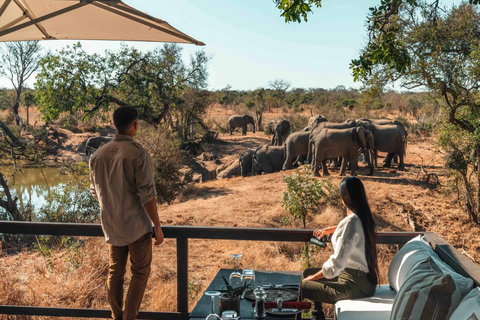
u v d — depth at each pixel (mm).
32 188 27859
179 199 18656
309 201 10953
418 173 17938
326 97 66375
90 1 2494
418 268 2766
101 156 3283
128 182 3260
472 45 11203
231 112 67062
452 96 12453
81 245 8117
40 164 30250
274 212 14086
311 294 3215
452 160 13023
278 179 19875
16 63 46531
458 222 12906
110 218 3320
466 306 2213
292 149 22969
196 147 35781
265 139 41344
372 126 20266
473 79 11039
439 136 13188
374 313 2975
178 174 20984
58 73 26531
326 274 3104
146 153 3285
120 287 3488
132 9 2684
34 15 3133
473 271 2602
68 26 3316
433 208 14023
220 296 2799
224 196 17297
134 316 3395
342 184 3172
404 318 2459
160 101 29781
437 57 11148
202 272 9281
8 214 18906
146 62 28609
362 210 3102
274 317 2844
